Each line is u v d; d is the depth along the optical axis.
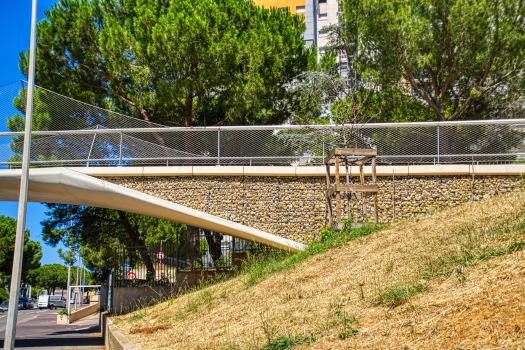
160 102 15.88
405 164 12.80
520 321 3.01
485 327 3.17
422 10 17.80
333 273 7.04
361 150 10.59
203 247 16.98
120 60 16.22
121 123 14.68
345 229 9.96
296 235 12.61
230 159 13.28
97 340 14.58
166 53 15.05
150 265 15.23
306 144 13.15
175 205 12.88
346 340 4.05
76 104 14.52
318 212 12.68
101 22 17.53
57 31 16.58
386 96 17.70
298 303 6.10
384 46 17.06
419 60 16.47
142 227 25.38
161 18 15.54
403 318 4.04
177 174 13.05
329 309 5.25
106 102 17.75
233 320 6.59
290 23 20.11
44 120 14.16
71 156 13.50
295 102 19.06
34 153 13.51
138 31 16.36
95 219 22.00
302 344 4.38
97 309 44.75
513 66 16.06
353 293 5.58
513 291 3.50
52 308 67.12
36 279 91.06
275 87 18.23
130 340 7.27
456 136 12.74
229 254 14.77
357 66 18.47
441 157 12.70
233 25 16.55
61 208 21.52
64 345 12.91
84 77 17.16
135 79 16.05
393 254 6.65
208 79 15.60
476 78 17.25
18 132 13.49
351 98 14.89
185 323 7.71
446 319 3.58
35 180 12.90
